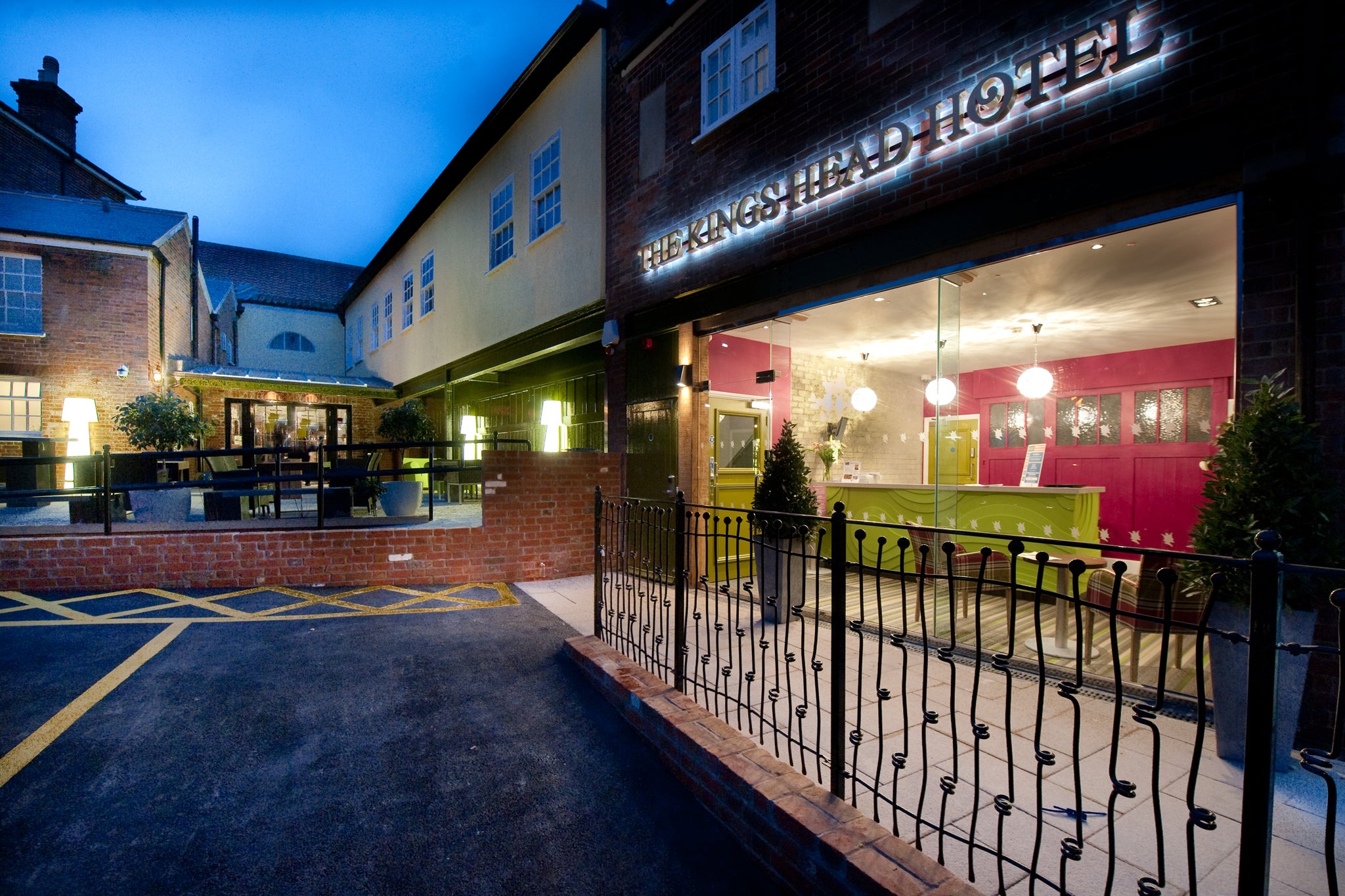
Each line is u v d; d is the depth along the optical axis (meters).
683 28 6.52
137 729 3.25
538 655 4.43
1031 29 3.74
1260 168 2.90
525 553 6.83
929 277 4.39
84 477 10.93
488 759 3.03
